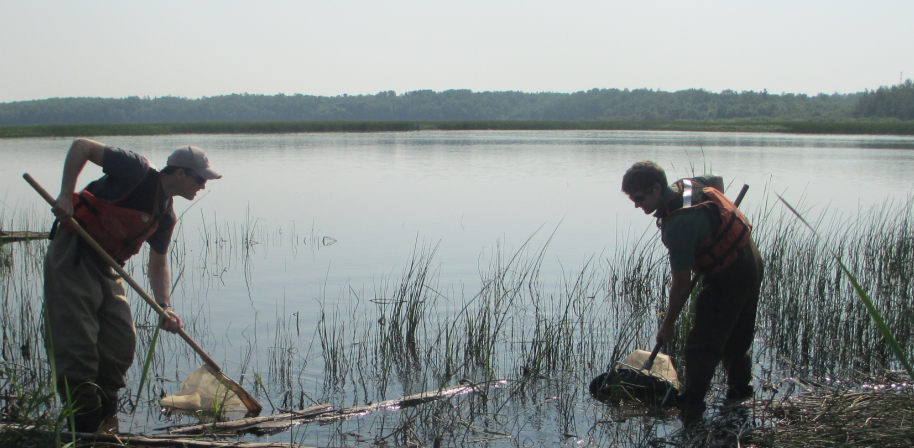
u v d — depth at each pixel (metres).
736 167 22.77
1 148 31.20
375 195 16.09
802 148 35.09
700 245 4.19
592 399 5.10
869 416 4.15
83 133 49.81
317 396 5.14
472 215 13.20
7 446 3.68
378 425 4.55
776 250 8.20
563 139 47.78
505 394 5.21
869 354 5.94
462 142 42.16
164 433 4.31
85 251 4.00
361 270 8.98
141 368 5.51
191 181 4.25
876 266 8.88
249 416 4.74
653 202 4.30
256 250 10.16
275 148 34.25
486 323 6.67
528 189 17.27
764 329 6.73
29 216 12.14
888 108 106.31
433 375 5.64
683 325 5.86
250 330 6.54
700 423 4.38
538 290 8.09
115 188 4.07
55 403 4.20
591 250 10.09
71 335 3.95
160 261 4.55
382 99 178.62
